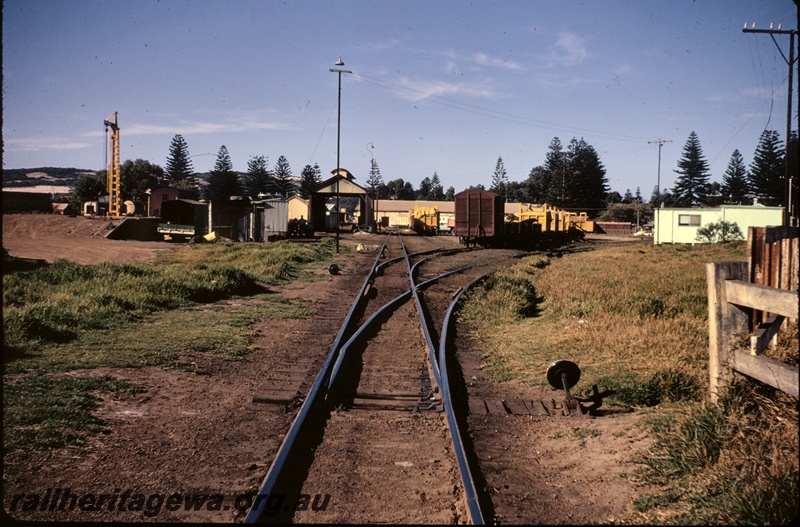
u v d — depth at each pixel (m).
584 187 138.38
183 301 14.12
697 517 3.87
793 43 31.61
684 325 10.29
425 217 71.25
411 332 11.87
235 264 23.55
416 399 7.49
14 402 6.06
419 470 5.08
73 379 7.10
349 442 5.75
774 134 105.25
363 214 74.56
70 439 5.32
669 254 33.50
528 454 5.62
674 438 5.10
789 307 4.44
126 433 5.70
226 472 4.91
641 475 4.77
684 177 122.56
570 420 6.58
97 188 109.38
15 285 14.08
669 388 6.86
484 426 6.46
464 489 4.45
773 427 4.60
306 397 7.08
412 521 4.14
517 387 8.08
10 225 44.59
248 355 9.48
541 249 46.34
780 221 47.59
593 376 8.00
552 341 10.41
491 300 14.84
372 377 8.53
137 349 9.06
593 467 5.12
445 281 21.08
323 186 69.38
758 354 4.92
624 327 10.52
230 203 45.59
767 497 3.75
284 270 22.16
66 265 17.42
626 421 6.15
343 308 14.91
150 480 4.69
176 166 177.50
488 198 40.09
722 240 47.00
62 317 10.26
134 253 29.62
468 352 10.41
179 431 5.87
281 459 4.89
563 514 4.30
